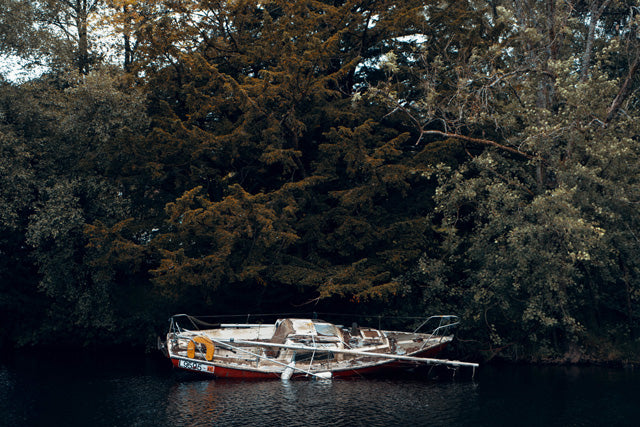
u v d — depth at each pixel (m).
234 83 20.94
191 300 25.08
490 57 20.80
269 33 22.53
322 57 21.84
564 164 20.03
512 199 20.00
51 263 24.75
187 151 22.48
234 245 21.66
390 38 25.42
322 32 23.47
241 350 18.95
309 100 23.22
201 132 22.09
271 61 24.16
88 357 24.02
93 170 25.08
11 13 25.36
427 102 20.34
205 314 25.47
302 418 14.20
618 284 22.92
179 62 23.77
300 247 23.61
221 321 25.36
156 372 20.34
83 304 25.08
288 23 22.95
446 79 22.64
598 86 19.38
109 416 14.36
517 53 22.91
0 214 24.19
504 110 21.58
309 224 22.28
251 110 21.47
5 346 26.64
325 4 24.23
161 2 23.44
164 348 20.72
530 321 22.08
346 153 21.47
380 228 22.16
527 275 20.39
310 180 21.34
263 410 14.90
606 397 16.45
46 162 25.20
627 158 19.89
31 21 26.05
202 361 18.88
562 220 18.28
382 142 23.16
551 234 19.75
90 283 25.94
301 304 23.31
